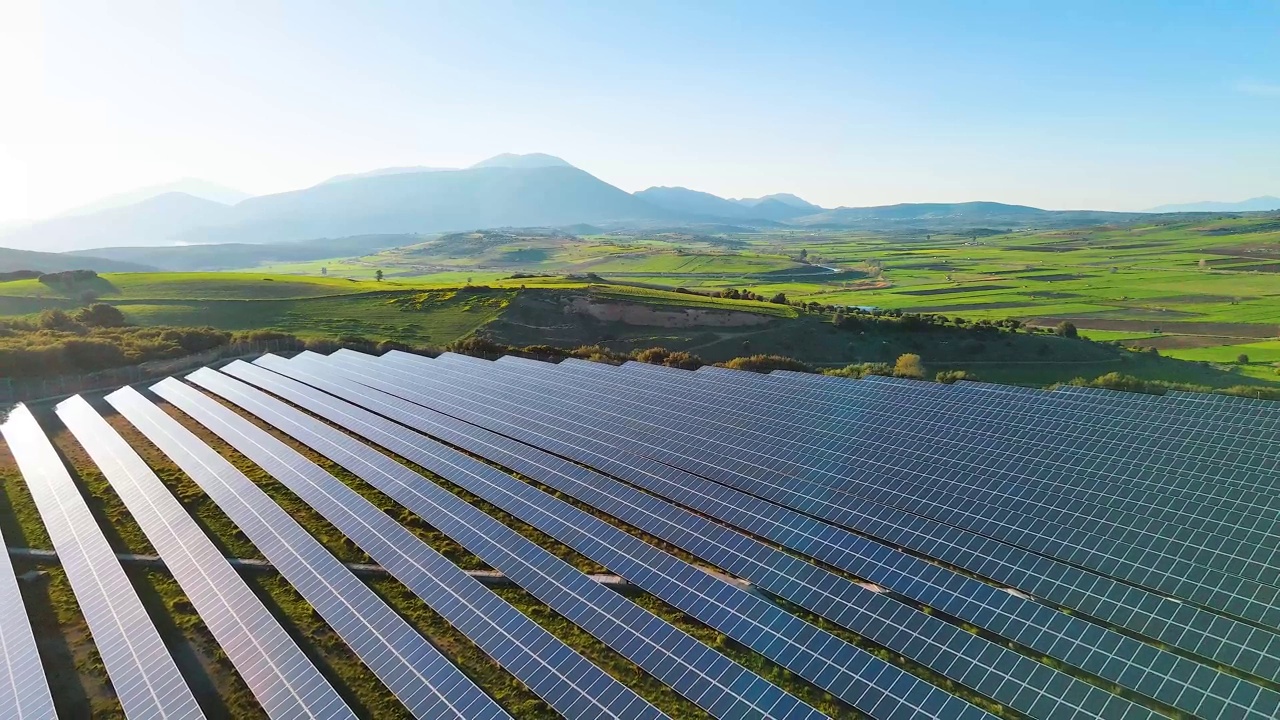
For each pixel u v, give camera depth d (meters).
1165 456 40.03
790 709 26.28
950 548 35.53
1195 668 25.28
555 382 74.56
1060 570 32.16
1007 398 52.81
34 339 92.69
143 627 33.47
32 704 28.52
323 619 35.19
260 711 29.41
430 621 35.25
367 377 83.69
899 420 51.72
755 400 61.28
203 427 68.81
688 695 27.88
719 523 42.09
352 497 47.41
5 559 39.78
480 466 52.25
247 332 112.38
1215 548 31.70
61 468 55.34
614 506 44.50
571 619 33.47
